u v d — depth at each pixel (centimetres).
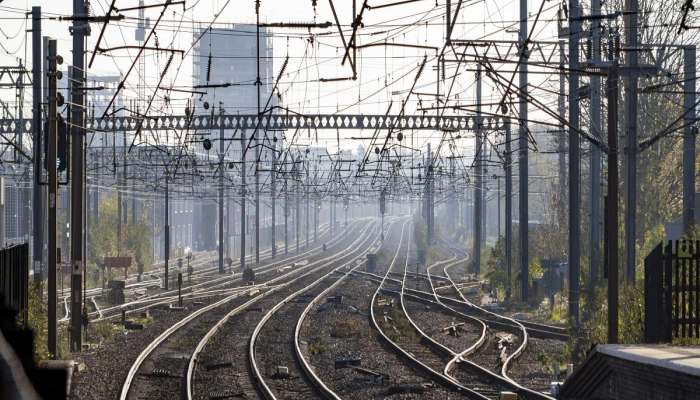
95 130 10275
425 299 16850
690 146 10475
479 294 17812
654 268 5397
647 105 14775
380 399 7062
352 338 11506
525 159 15088
